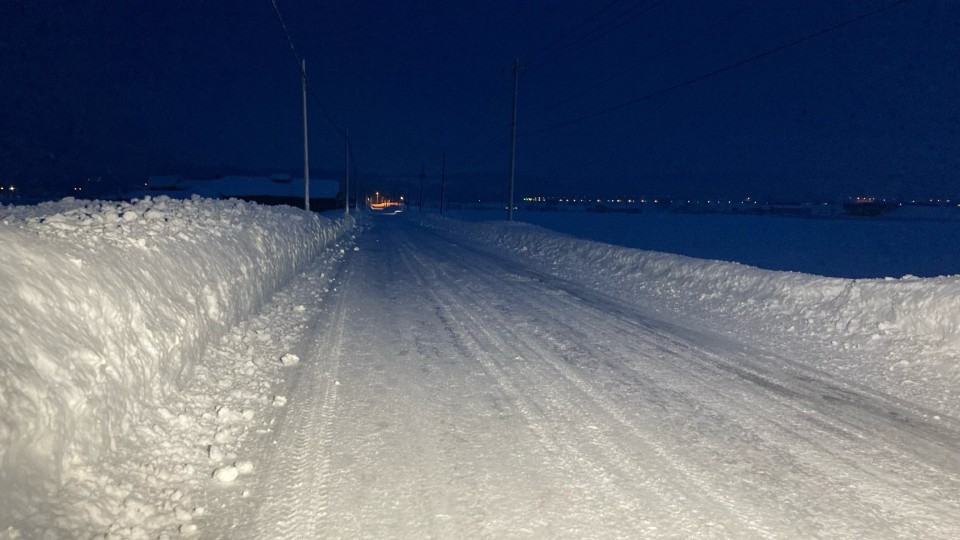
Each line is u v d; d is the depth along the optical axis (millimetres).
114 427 3959
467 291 13062
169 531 3312
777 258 28922
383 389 6035
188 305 5984
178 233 7387
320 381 6250
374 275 15656
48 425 3232
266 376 6316
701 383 6445
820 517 3652
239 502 3691
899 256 30875
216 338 6703
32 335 3512
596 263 18016
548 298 12297
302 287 12719
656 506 3760
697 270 13258
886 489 4039
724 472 4266
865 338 8180
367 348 7754
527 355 7562
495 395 5918
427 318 9914
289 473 4113
